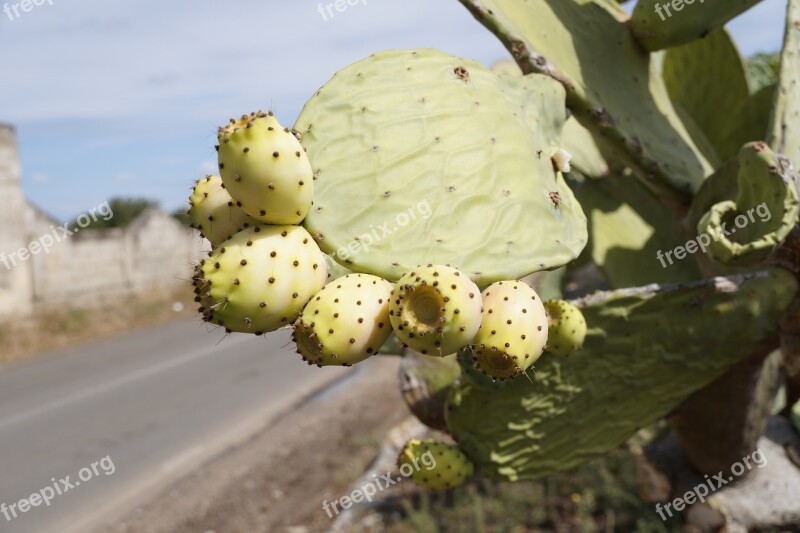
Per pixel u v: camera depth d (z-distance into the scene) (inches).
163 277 678.5
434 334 45.0
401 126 55.3
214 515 197.2
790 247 77.3
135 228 645.9
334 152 54.2
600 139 89.0
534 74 70.0
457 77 59.8
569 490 178.4
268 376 363.3
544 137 67.0
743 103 114.3
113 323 556.4
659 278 110.9
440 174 54.1
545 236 55.9
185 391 335.6
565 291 140.1
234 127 44.8
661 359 77.7
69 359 436.5
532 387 72.4
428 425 93.2
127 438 263.4
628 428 82.1
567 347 66.2
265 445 253.4
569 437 78.7
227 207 49.1
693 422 102.8
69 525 192.9
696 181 86.4
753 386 96.7
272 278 44.1
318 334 45.2
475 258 52.1
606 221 111.4
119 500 208.7
